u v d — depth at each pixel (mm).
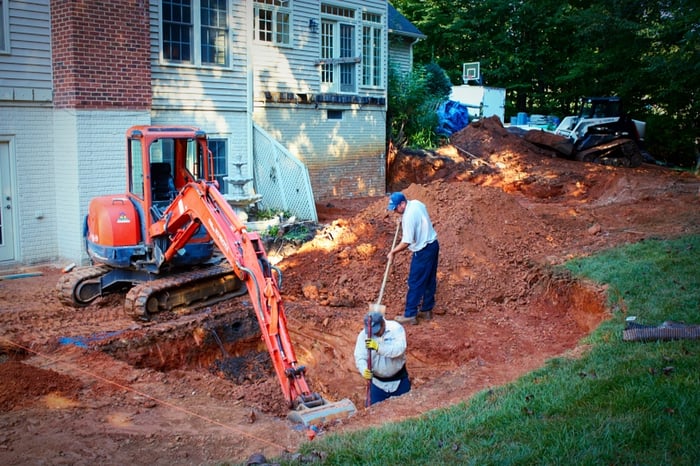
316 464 5117
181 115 15570
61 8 12703
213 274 10766
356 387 9352
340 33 20625
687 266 10250
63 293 10492
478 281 11305
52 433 6195
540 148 27062
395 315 10414
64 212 13383
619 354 6965
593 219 15359
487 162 25000
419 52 41219
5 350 8383
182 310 10477
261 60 17953
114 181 13547
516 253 12297
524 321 10141
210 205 8672
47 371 7555
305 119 19547
